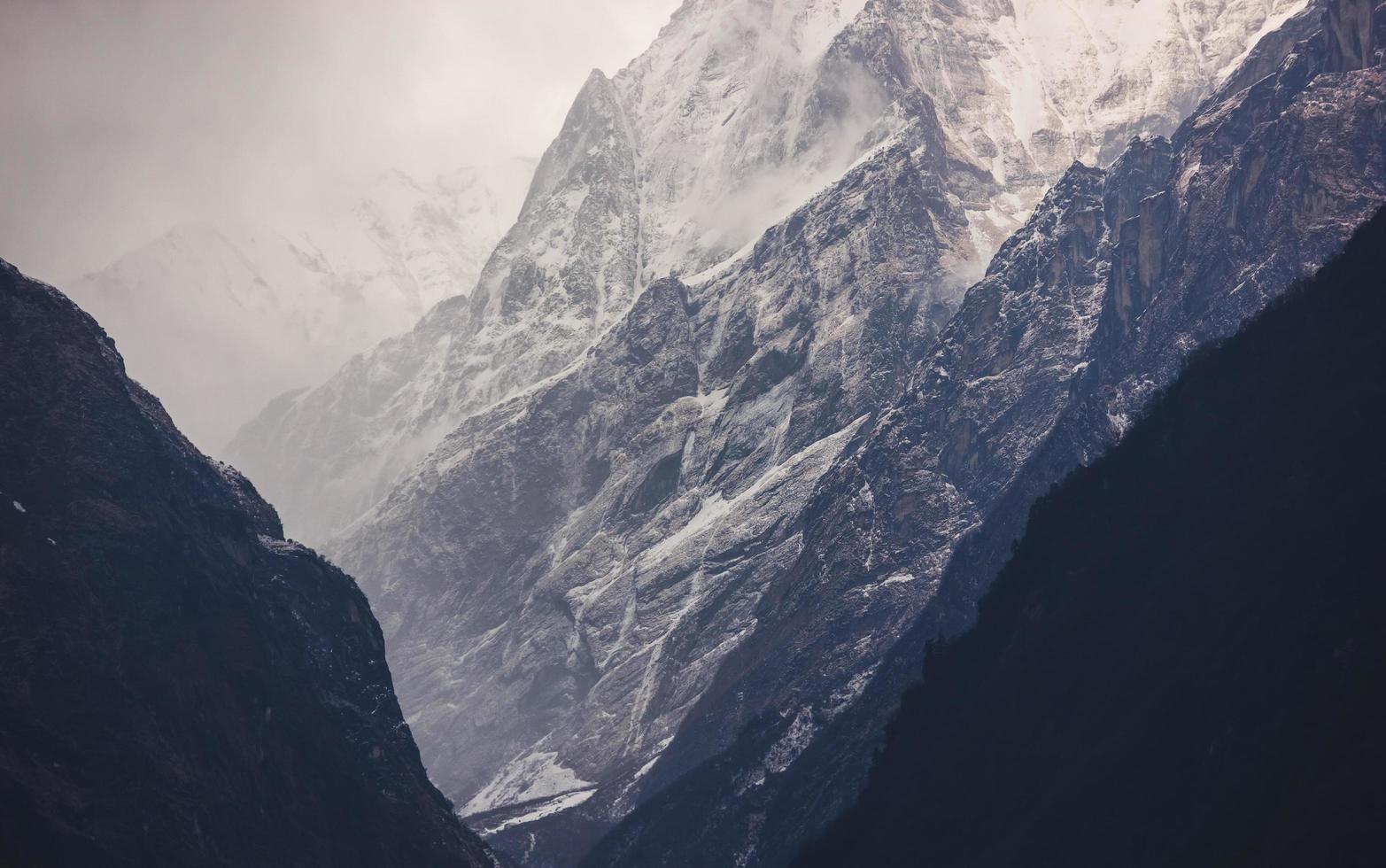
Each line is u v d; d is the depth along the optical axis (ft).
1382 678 596.29
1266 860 569.64
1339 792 564.30
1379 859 537.65
